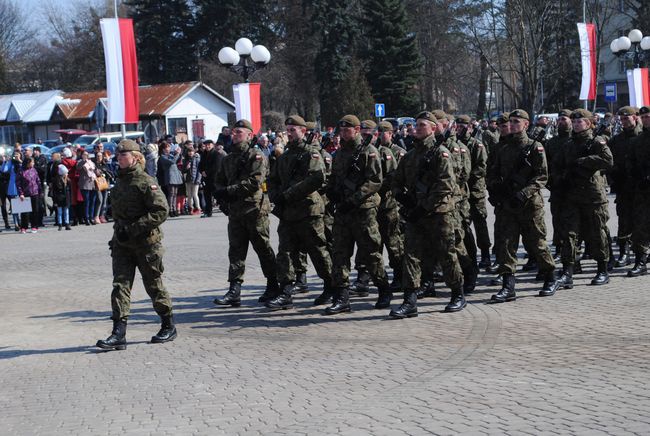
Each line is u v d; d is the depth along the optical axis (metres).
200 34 63.38
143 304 10.98
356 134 9.62
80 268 14.39
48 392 7.09
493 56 50.28
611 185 12.23
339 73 61.25
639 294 10.02
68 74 80.19
